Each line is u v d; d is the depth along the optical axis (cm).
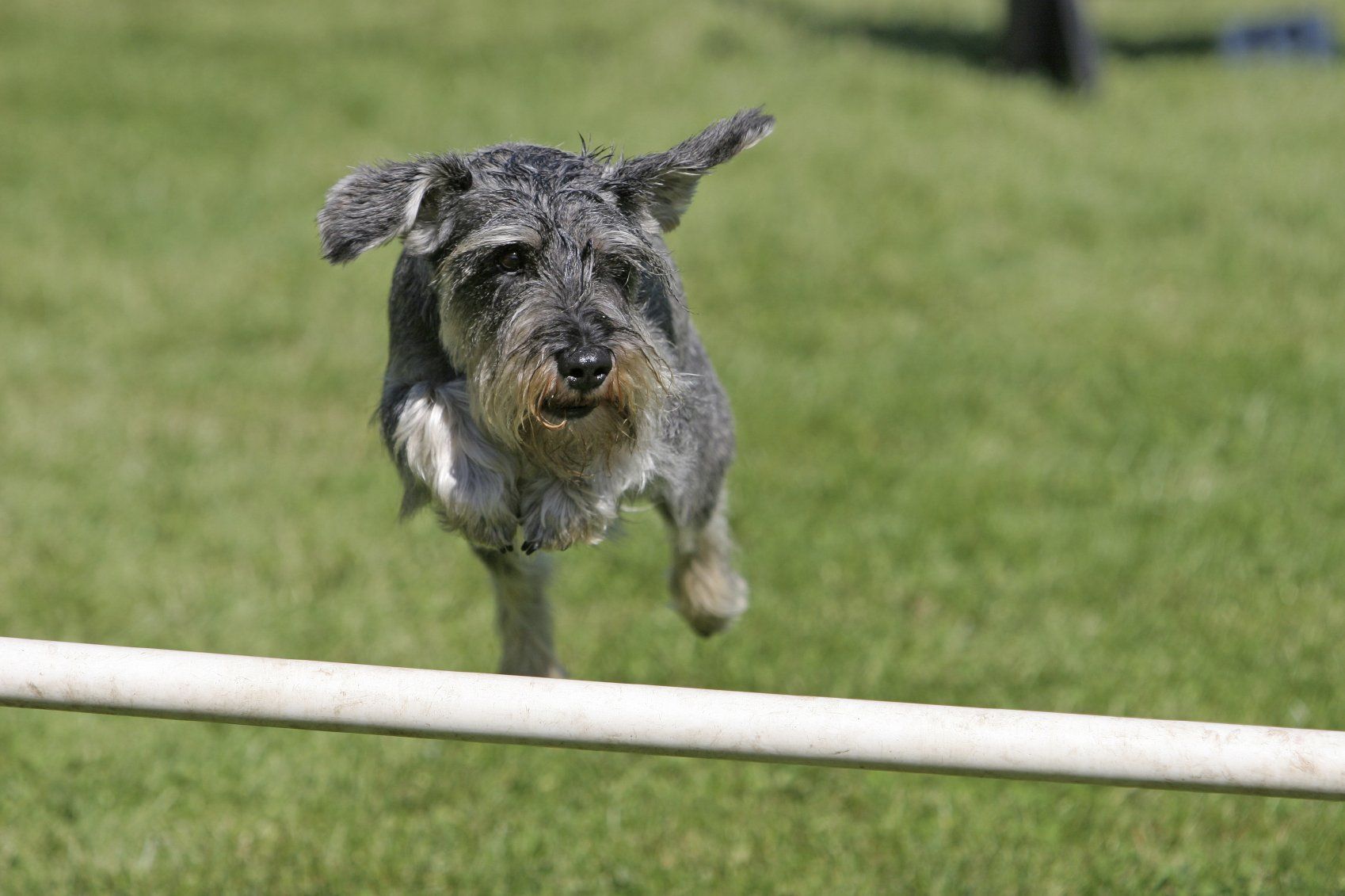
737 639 1015
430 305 700
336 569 1127
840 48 2766
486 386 654
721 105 2355
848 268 1748
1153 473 1238
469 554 1161
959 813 840
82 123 2244
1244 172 2086
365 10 2912
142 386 1465
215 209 1969
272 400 1444
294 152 2170
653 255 705
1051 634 1011
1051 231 1873
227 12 2858
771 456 1292
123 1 2875
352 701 479
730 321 1606
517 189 678
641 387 659
